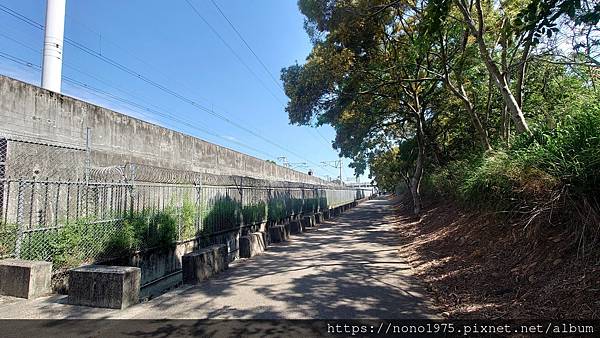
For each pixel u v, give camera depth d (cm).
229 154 1786
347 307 520
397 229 1583
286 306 530
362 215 2616
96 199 730
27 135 764
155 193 885
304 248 1093
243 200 1342
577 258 457
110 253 711
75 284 543
